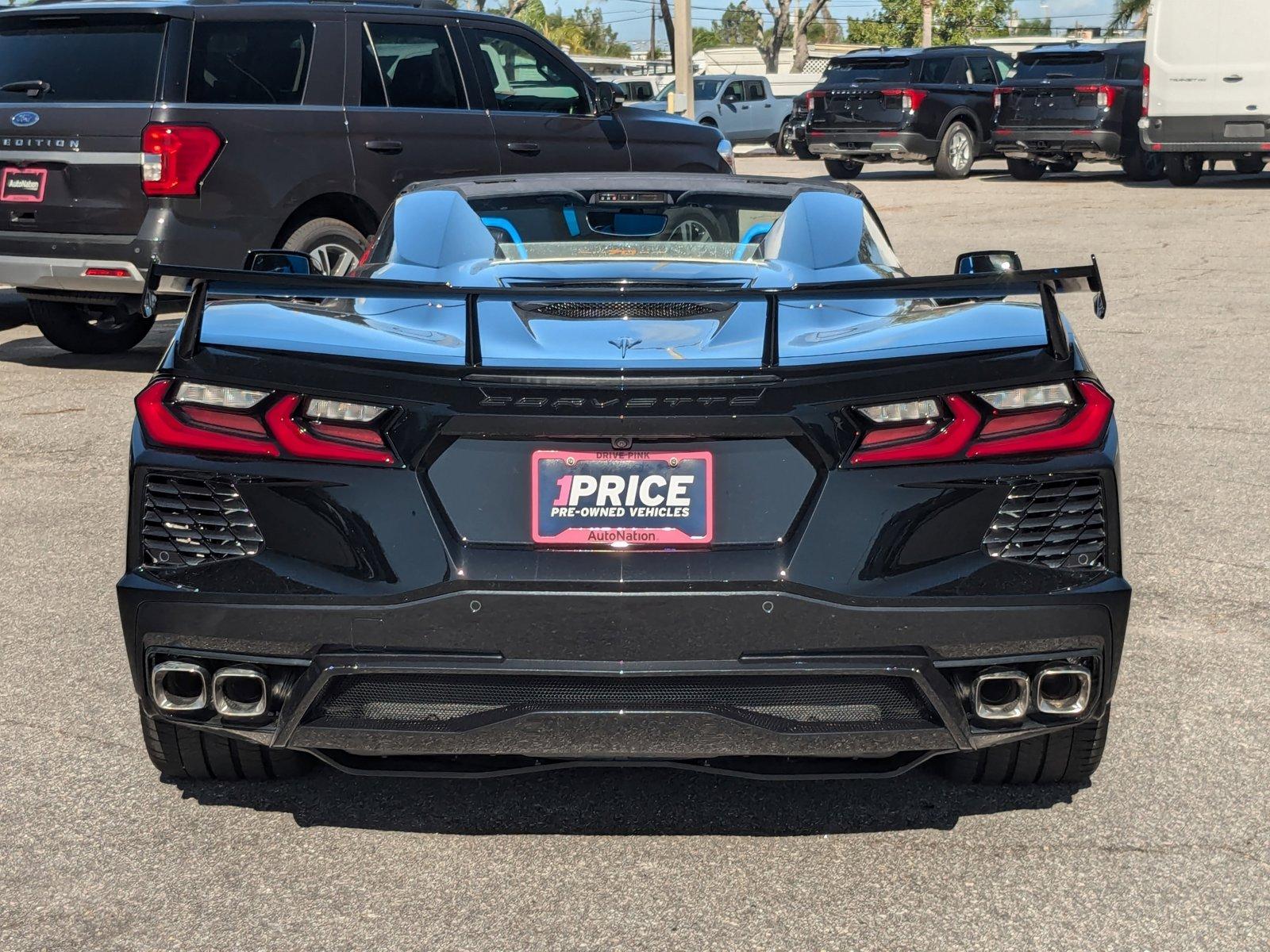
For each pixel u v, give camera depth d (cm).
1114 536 294
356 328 315
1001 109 2167
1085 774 335
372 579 285
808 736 284
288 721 288
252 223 798
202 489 293
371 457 286
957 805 334
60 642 439
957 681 290
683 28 2400
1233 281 1167
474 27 880
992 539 288
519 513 285
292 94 809
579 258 389
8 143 805
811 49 6525
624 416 281
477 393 284
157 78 771
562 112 920
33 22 809
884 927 281
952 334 303
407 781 348
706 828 323
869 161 2338
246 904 290
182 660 295
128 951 272
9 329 1077
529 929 281
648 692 284
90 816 328
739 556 283
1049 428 290
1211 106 1912
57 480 631
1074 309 1046
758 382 282
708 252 397
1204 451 662
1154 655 426
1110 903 289
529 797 339
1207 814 328
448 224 413
